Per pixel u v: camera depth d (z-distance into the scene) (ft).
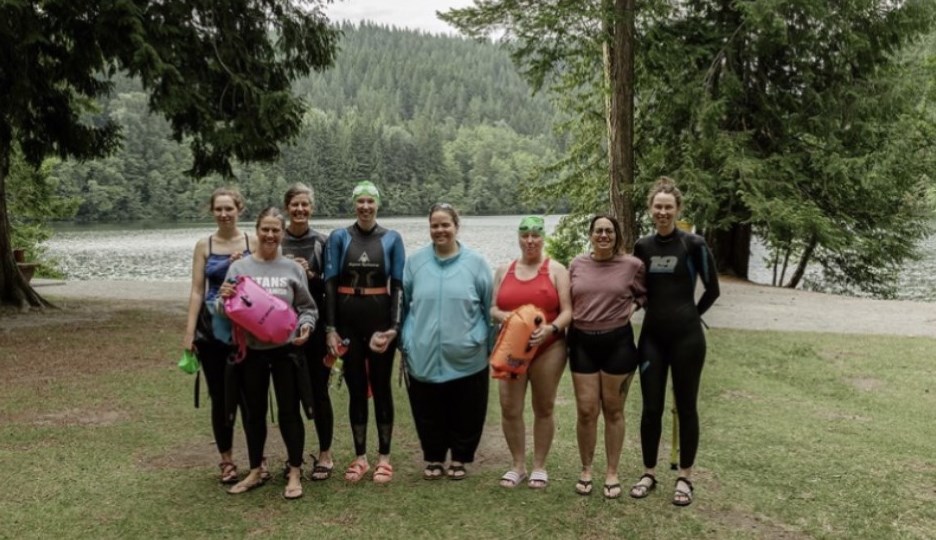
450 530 11.50
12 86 31.48
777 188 53.72
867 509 12.41
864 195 58.08
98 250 131.44
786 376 22.86
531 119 591.78
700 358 12.36
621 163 48.11
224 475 13.39
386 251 13.37
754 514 12.19
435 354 13.09
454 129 505.66
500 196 374.84
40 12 30.37
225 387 12.91
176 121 35.58
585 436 12.88
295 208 13.67
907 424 17.58
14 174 72.43
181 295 47.75
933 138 57.67
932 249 114.73
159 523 11.69
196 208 293.43
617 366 12.50
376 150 347.36
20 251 48.21
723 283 54.90
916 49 66.69
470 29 48.39
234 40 35.37
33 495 12.82
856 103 53.31
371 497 12.84
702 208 52.70
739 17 54.85
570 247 68.39
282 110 35.29
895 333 31.60
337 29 39.22
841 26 51.96
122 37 30.60
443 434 13.88
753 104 57.06
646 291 12.64
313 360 13.62
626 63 47.24
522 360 12.23
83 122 43.04
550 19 44.62
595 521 11.85
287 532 11.39
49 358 25.46
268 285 12.48
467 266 13.25
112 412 18.43
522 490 13.19
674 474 14.10
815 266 96.17
